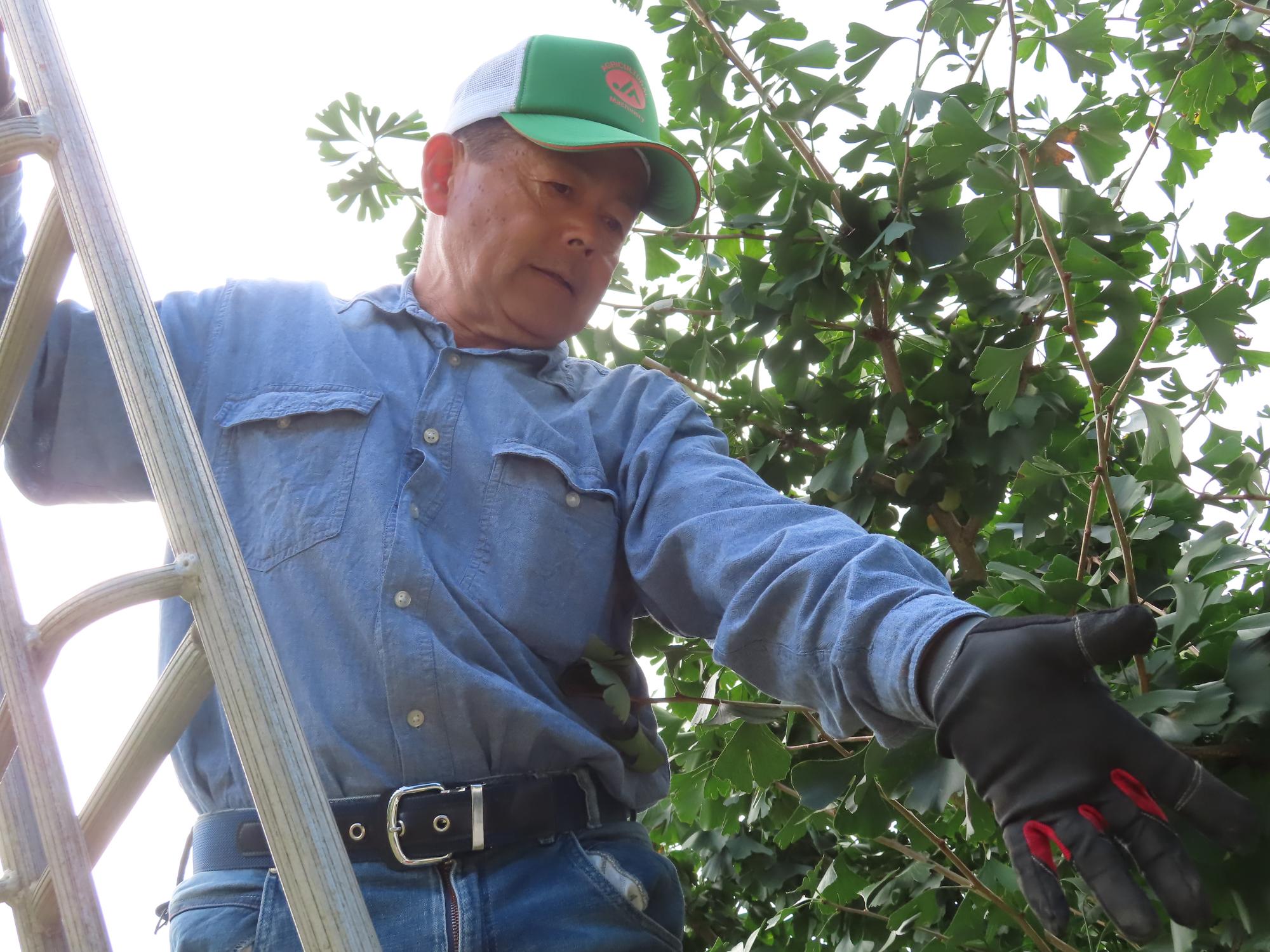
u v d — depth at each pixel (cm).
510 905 108
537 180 137
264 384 128
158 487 84
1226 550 149
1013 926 193
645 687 136
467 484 125
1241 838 76
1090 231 180
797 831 197
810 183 192
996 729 79
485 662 115
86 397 124
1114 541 174
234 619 81
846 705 97
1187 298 165
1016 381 171
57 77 94
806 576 102
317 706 111
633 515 127
